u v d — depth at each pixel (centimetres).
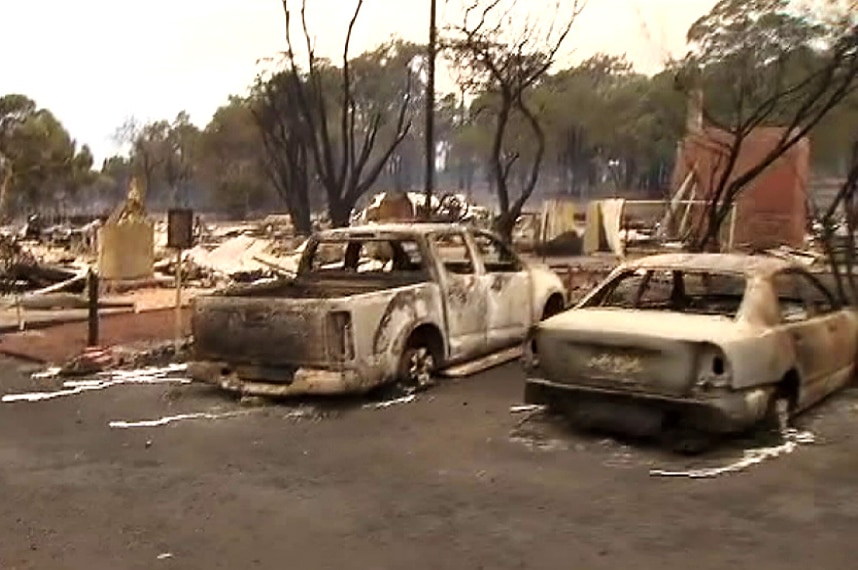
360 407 921
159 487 668
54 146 6144
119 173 6925
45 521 594
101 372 1135
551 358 784
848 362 920
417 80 3847
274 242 2886
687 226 2200
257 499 637
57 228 4422
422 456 743
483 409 901
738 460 720
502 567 510
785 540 548
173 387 1034
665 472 691
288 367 934
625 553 529
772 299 794
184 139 6284
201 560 524
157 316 1666
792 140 1462
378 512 607
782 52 1802
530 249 2812
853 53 1443
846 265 1156
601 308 841
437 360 1025
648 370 730
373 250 1168
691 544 543
